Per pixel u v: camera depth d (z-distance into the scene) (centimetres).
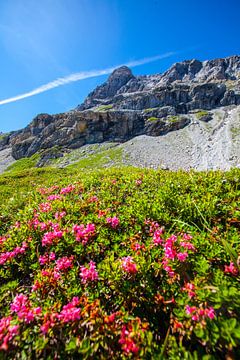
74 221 737
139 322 364
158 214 653
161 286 433
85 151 14600
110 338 356
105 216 711
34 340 371
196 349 344
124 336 342
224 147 11131
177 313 359
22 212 941
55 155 14962
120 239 602
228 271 425
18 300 433
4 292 526
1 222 952
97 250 576
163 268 457
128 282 435
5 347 345
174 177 1001
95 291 448
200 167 10038
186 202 679
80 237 613
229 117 15412
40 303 451
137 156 12262
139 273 446
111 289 452
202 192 757
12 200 1295
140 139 14800
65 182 1427
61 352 362
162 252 507
